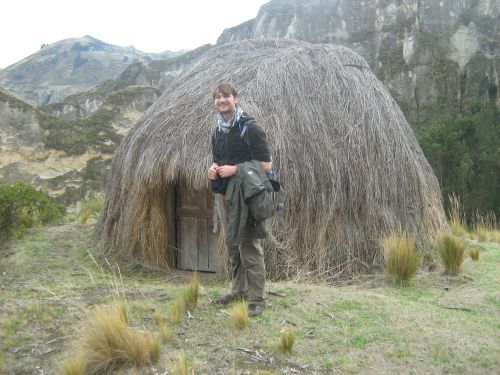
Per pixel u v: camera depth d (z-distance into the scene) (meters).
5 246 8.01
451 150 23.06
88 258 7.33
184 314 4.43
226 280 6.43
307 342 3.96
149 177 6.77
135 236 7.10
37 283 6.14
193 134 6.66
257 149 4.10
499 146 23.38
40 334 4.07
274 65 7.42
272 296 4.94
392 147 7.13
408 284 5.98
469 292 5.71
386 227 6.68
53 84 114.12
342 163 6.65
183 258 7.27
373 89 7.65
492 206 20.89
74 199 30.59
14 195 8.68
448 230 7.86
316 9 56.78
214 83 7.41
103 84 62.31
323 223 6.46
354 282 6.21
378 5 50.94
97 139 33.97
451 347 3.93
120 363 3.61
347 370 3.55
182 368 3.38
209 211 7.08
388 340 4.02
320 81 7.26
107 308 4.34
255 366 3.58
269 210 4.05
